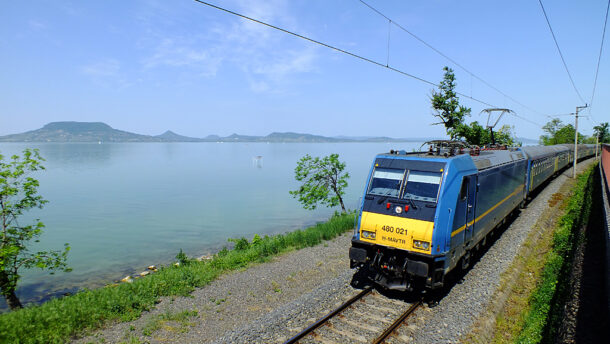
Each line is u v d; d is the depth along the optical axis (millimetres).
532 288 10227
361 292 9625
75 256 28281
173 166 138125
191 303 10359
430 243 8859
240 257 14688
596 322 7371
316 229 19109
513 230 15859
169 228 38094
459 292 9859
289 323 8320
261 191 68562
